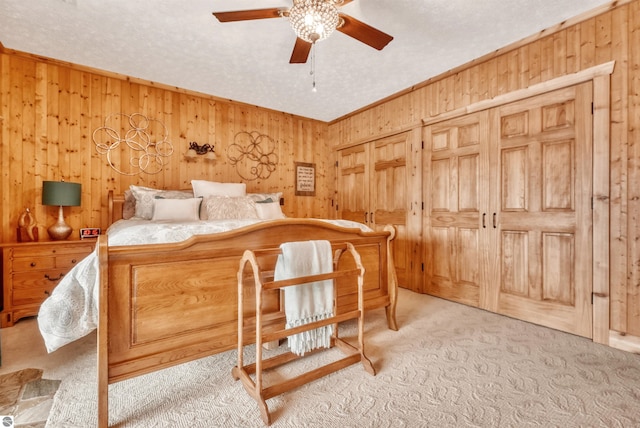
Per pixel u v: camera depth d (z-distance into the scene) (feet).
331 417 4.50
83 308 4.66
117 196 10.53
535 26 7.87
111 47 8.89
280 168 14.71
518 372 5.75
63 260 8.57
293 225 6.23
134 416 4.51
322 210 16.15
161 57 9.45
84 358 6.26
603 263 7.02
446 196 10.59
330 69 10.28
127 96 10.91
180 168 12.00
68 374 5.64
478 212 9.62
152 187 11.40
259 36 8.30
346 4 6.35
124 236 5.29
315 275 5.40
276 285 4.90
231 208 10.03
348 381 5.45
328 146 16.34
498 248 9.09
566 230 7.71
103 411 4.17
